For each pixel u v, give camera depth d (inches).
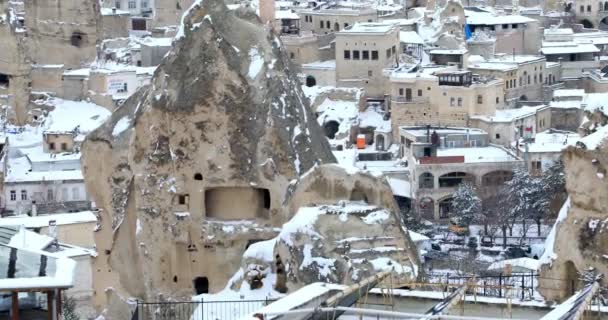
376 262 3432.6
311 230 3476.9
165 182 3941.9
